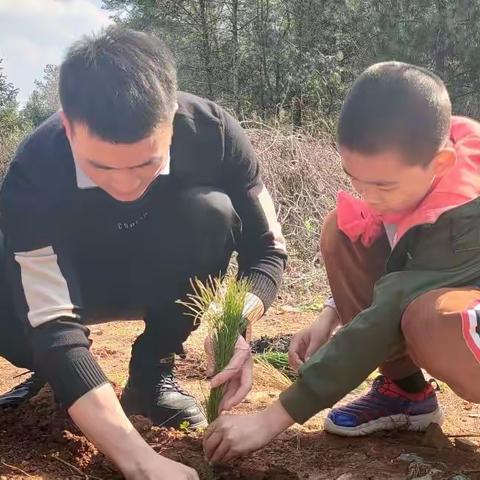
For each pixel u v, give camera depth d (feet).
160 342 8.84
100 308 8.79
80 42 6.54
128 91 6.10
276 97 68.90
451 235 6.59
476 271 6.64
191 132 7.94
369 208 7.49
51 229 7.12
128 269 8.51
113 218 7.93
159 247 8.32
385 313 6.59
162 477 6.24
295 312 17.34
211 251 8.34
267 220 8.57
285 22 72.08
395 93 6.27
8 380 11.14
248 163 8.50
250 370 7.38
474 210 6.57
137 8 74.08
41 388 9.10
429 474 7.05
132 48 6.46
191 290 8.54
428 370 6.62
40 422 8.28
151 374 8.82
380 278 7.16
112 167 6.30
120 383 10.59
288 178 24.53
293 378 11.51
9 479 6.88
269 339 13.58
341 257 7.82
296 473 7.29
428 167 6.43
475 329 6.13
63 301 6.88
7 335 8.30
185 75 72.95
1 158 42.16
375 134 6.20
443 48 56.95
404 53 57.31
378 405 8.23
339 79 65.77
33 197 7.13
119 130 6.02
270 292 8.17
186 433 8.29
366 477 7.10
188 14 71.97
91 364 6.68
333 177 25.16
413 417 8.21
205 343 7.50
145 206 8.00
